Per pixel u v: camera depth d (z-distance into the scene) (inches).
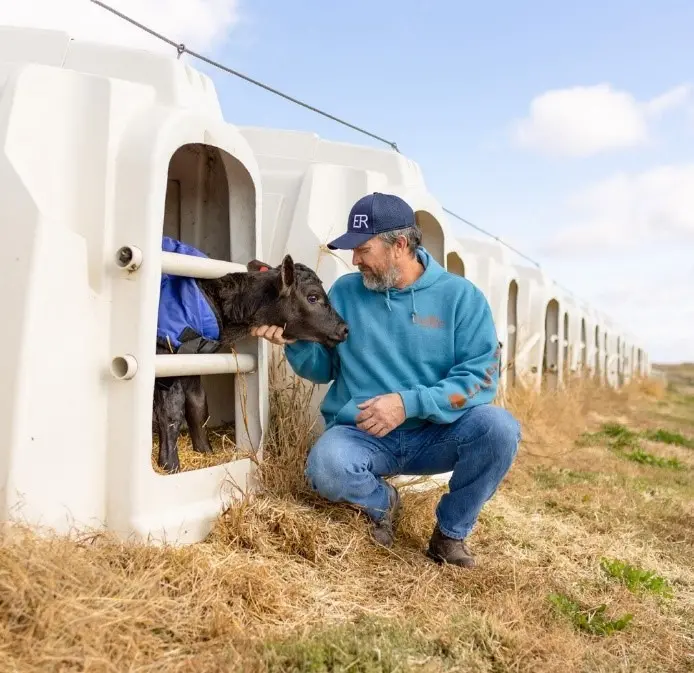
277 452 169.0
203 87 165.9
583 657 121.7
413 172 263.6
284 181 213.5
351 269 201.5
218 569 121.0
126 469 129.0
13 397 114.3
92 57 155.9
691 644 134.6
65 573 102.1
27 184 119.6
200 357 148.8
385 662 103.3
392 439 151.8
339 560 140.6
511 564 155.5
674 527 206.2
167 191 189.8
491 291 384.8
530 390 385.7
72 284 123.3
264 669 98.2
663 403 864.9
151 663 96.3
